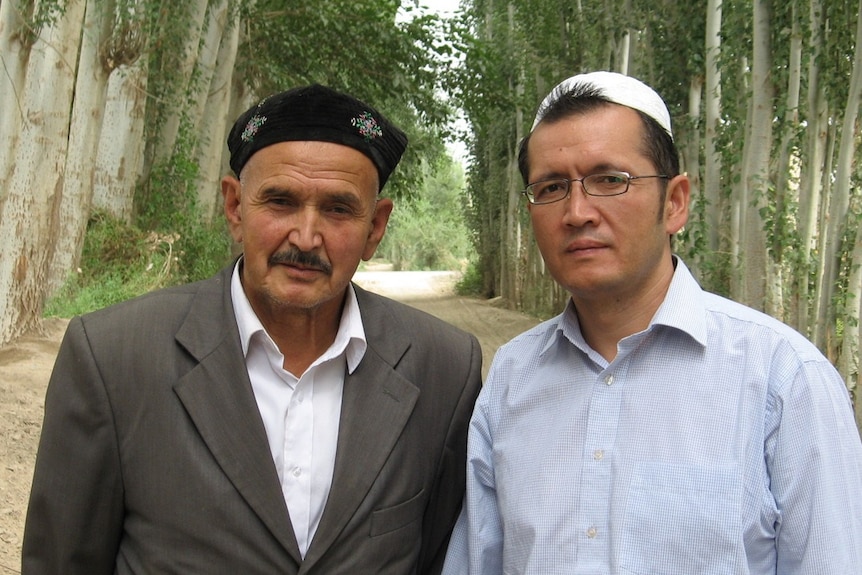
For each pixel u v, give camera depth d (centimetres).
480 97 1659
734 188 1023
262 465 183
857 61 754
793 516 170
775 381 177
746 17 959
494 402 212
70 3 853
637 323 196
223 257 1458
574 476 187
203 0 1307
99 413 182
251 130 191
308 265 189
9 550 399
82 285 1097
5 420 602
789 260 886
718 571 169
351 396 197
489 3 2153
